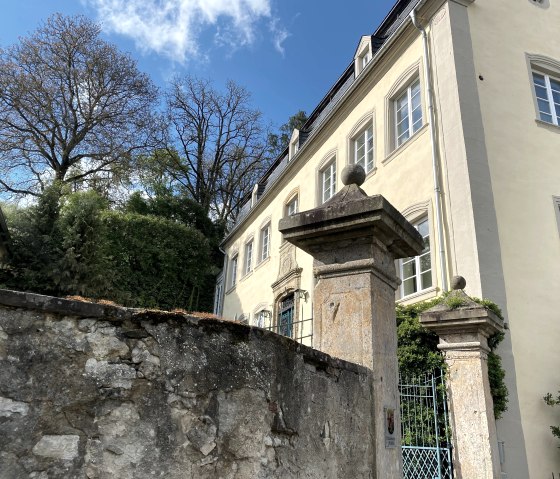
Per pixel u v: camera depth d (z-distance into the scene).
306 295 14.27
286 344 2.51
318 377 2.72
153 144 25.89
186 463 1.96
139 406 1.91
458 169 8.74
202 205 29.34
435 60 10.02
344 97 13.51
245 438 2.18
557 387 7.47
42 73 22.41
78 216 13.05
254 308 18.73
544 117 9.99
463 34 9.74
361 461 2.91
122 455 1.82
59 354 1.81
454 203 8.67
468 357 5.94
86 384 1.83
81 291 12.33
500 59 9.85
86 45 23.23
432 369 6.69
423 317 6.32
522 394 7.19
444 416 6.14
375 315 3.30
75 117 23.36
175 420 1.98
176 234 21.39
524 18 10.62
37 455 1.68
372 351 3.20
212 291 24.84
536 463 6.86
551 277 8.30
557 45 10.75
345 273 3.47
